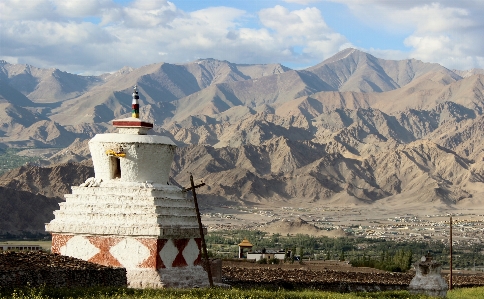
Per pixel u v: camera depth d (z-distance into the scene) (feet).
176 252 178.81
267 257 481.05
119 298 146.92
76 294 147.23
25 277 149.38
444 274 413.80
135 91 187.83
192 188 181.06
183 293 161.38
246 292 181.68
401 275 332.80
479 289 294.05
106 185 181.57
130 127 184.55
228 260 393.09
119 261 175.32
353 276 300.81
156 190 179.52
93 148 183.32
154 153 182.50
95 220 178.09
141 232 173.78
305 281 260.01
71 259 169.99
